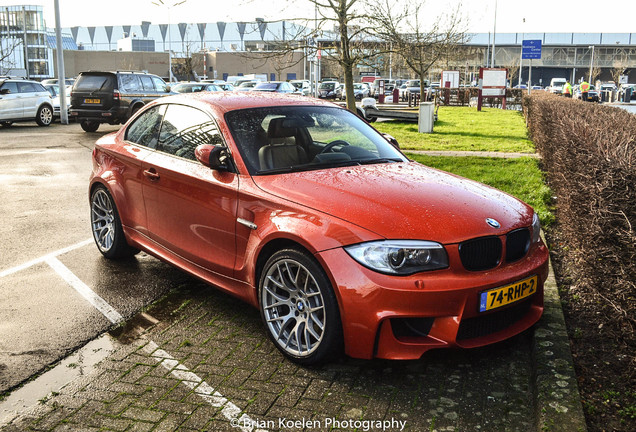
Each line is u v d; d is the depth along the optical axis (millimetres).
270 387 3266
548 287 4473
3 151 13422
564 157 5969
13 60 72688
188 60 77312
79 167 11141
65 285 4859
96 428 2904
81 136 17281
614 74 91750
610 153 4188
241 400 3141
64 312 4320
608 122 6520
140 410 3057
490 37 106250
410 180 3900
